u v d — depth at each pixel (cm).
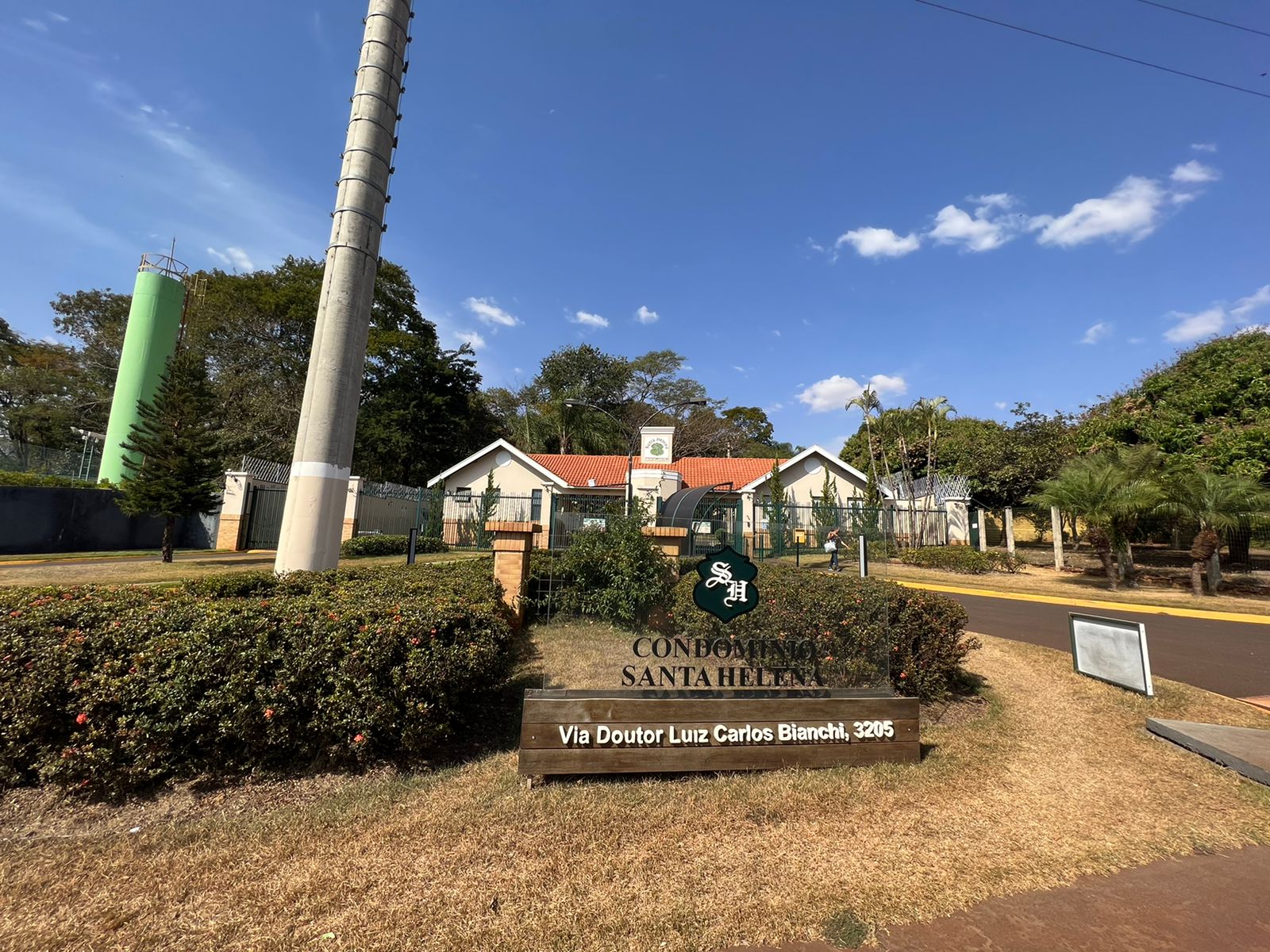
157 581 1083
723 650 388
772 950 219
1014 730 454
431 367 3334
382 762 367
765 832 297
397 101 845
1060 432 2772
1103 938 229
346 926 225
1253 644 844
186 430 1562
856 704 381
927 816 318
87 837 284
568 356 4475
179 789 329
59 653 316
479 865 265
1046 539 3159
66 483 2009
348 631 356
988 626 945
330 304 771
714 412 4456
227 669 332
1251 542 1917
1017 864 278
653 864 268
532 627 609
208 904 237
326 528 748
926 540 2402
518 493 2669
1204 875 274
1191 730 439
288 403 3061
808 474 2700
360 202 790
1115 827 314
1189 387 2052
